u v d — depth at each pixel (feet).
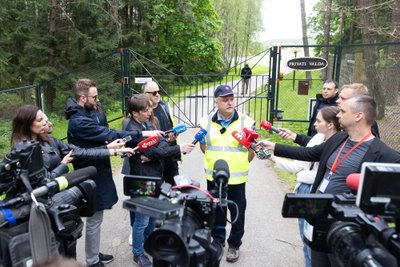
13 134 8.80
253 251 13.24
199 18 89.40
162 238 4.75
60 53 55.31
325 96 17.54
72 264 4.27
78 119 10.84
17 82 54.54
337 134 8.92
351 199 5.92
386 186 4.56
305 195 6.03
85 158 10.15
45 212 6.33
